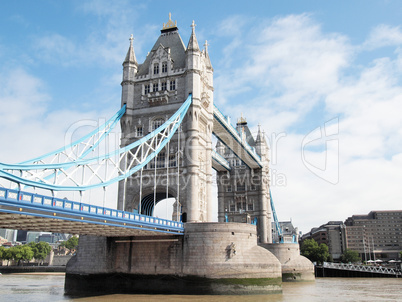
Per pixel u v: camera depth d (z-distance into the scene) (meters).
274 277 53.06
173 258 51.66
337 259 187.00
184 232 52.09
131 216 42.69
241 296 48.62
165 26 73.31
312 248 137.00
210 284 49.53
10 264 183.12
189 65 64.50
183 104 60.97
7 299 47.44
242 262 51.12
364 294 57.00
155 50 70.06
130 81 68.00
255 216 103.00
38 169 36.38
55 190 37.47
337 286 72.56
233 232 51.91
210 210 63.94
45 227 41.44
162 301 43.06
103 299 45.03
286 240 104.50
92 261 55.50
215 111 73.06
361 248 195.88
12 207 29.66
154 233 49.91
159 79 66.94
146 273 52.19
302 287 69.94
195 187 59.16
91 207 37.50
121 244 54.44
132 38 70.94
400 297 53.03
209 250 50.75
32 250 181.12
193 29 67.31
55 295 51.75
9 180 32.66
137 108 66.81
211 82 71.75
